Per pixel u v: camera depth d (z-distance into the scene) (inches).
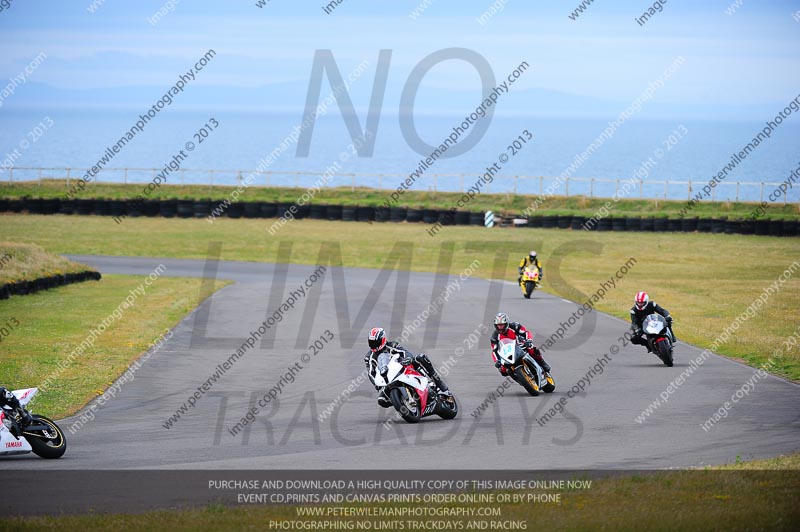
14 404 1379.2
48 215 7652.6
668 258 5423.2
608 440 1504.7
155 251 5816.9
